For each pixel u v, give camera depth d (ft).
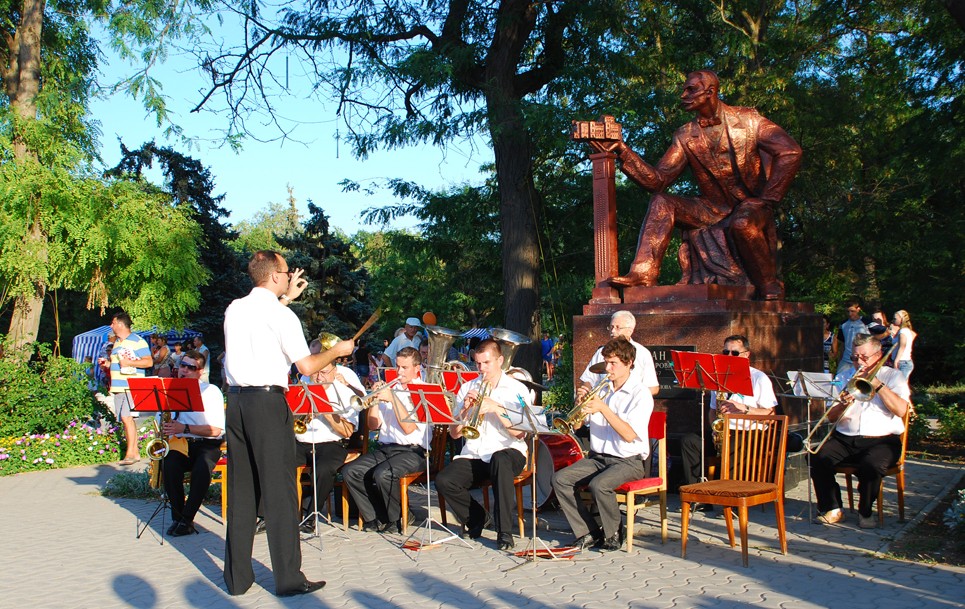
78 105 57.06
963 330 63.52
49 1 60.29
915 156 54.75
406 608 17.66
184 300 57.52
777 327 30.14
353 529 25.70
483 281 74.79
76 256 50.96
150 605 18.61
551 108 51.60
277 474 18.78
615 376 22.43
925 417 49.16
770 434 21.75
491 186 65.92
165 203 59.57
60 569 21.98
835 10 63.93
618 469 22.08
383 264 130.00
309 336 103.60
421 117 55.31
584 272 66.85
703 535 23.58
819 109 63.10
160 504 29.32
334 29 55.88
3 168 49.42
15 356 45.39
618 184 65.62
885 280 68.39
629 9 62.18
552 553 21.56
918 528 24.03
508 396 23.44
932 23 51.70
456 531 25.00
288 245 108.68
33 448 41.45
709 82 31.45
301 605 18.15
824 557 20.86
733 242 31.71
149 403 25.02
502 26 54.34
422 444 25.89
